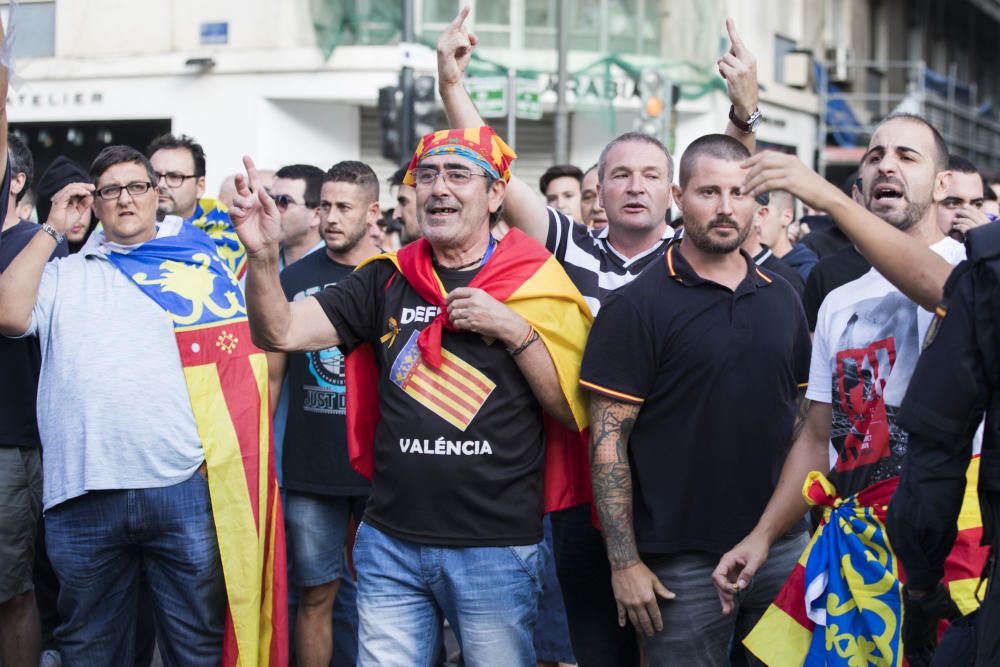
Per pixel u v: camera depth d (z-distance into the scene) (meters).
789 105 21.19
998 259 2.94
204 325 4.65
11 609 5.04
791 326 3.94
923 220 3.82
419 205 3.99
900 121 3.83
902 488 3.10
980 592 3.64
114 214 4.70
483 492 3.84
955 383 2.97
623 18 18.47
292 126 18.33
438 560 3.85
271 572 4.73
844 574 3.58
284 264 6.43
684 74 18.77
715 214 3.80
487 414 3.85
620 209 4.66
